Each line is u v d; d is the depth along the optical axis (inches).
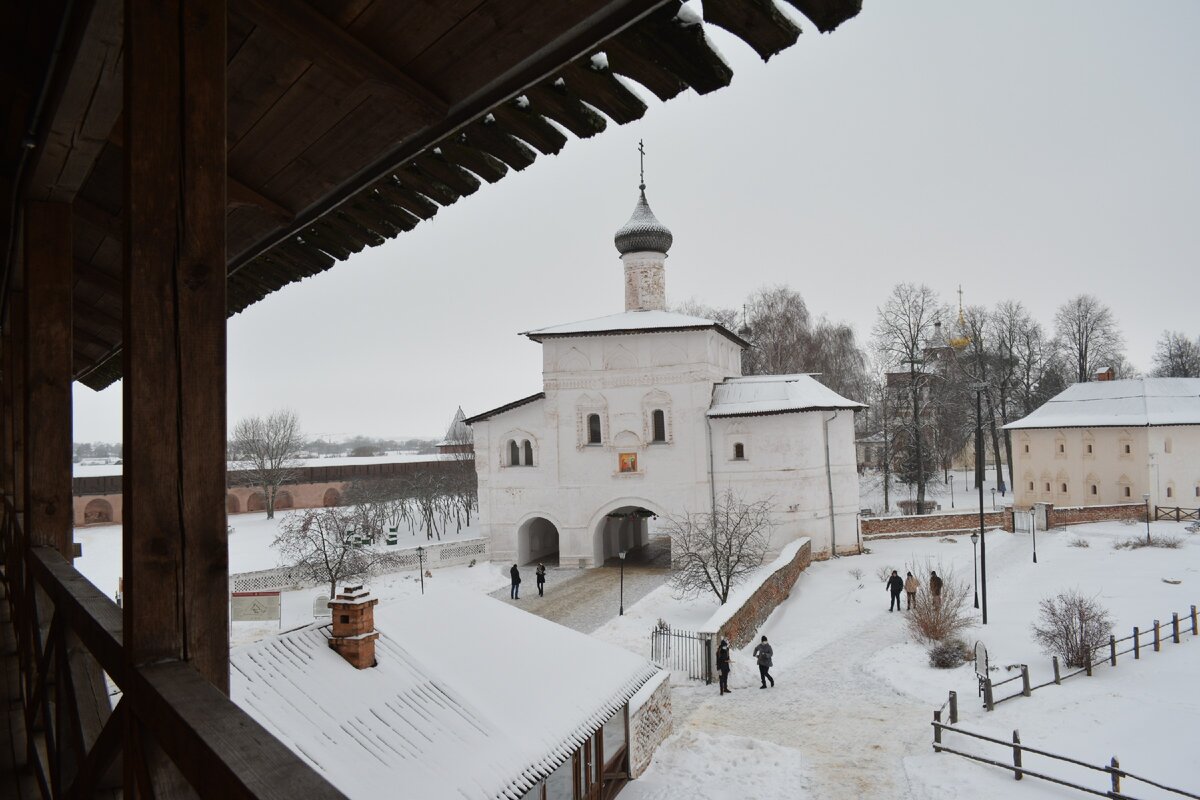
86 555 1660.9
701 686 772.6
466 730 373.1
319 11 117.5
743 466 1334.9
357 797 297.9
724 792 540.7
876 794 535.5
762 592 992.9
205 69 96.2
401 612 482.6
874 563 1305.4
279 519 2255.2
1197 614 863.1
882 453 2226.9
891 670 781.3
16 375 239.9
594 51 112.0
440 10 113.0
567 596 1154.7
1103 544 1418.6
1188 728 603.5
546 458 1402.6
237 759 68.4
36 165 159.8
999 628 911.0
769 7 89.7
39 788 178.2
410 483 2116.1
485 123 140.5
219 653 98.3
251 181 177.8
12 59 142.9
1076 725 623.5
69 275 183.8
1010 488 2351.1
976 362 2319.1
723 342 1482.5
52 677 164.9
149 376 93.0
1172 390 1769.2
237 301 264.2
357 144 151.6
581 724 431.8
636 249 1537.9
